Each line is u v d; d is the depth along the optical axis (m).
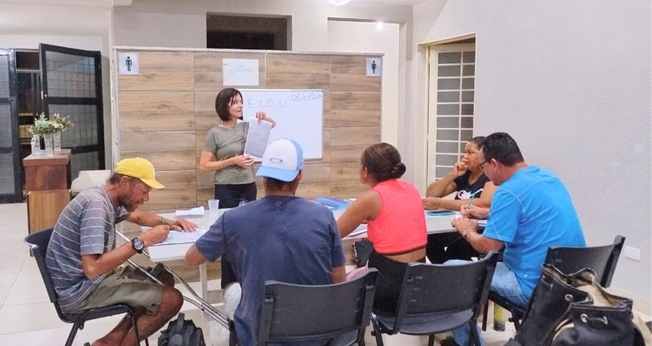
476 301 2.33
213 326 2.71
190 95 4.43
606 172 3.88
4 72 7.67
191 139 4.46
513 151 2.59
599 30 3.87
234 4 5.52
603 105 3.87
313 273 1.97
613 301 1.82
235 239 1.98
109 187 2.55
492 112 4.97
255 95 4.58
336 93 4.87
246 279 1.97
